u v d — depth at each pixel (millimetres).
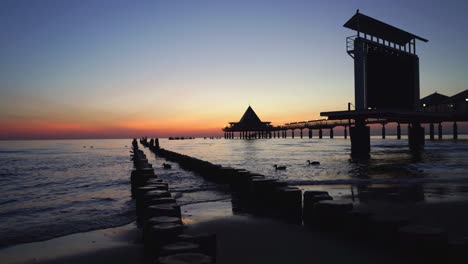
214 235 6551
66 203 15531
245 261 6840
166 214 8344
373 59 36031
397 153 43000
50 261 7551
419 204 12023
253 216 10977
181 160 33781
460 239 6148
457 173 21938
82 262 7410
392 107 38812
